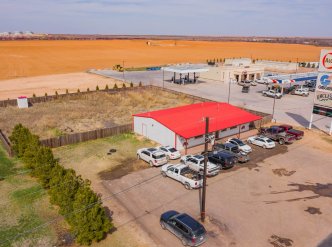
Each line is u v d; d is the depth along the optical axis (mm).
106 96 64062
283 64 107562
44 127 44562
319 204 25422
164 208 24828
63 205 21953
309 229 22203
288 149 37344
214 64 107500
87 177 30219
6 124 45625
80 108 55156
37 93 68500
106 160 34062
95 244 20594
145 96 64250
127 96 64812
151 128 39594
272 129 40250
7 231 21844
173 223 21219
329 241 20922
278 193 27172
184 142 37219
